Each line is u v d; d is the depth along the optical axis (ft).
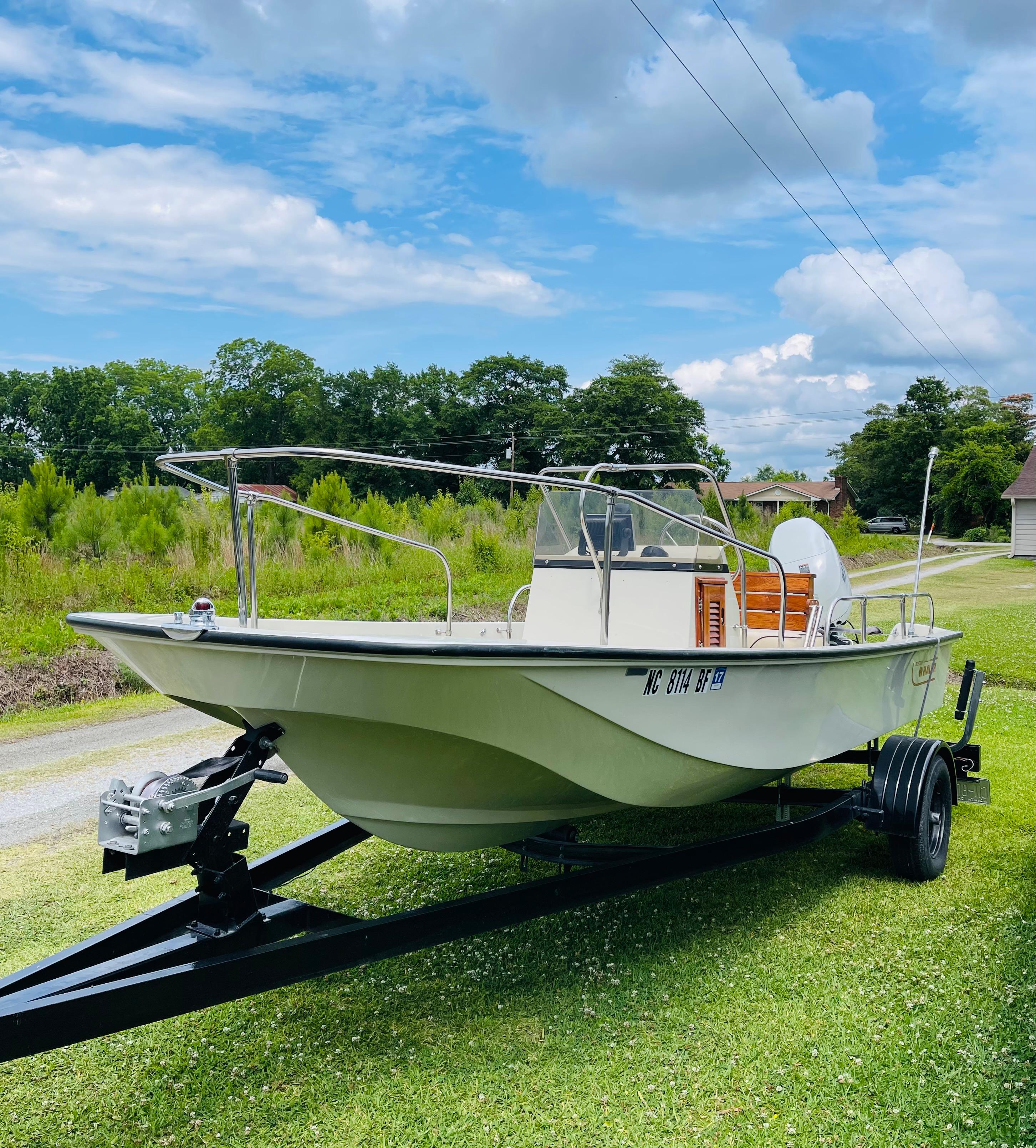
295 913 10.14
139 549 45.88
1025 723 26.11
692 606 15.34
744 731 12.81
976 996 11.27
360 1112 9.24
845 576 20.34
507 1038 10.59
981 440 245.86
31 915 13.92
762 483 280.31
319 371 245.04
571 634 15.89
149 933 10.39
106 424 250.78
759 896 14.80
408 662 9.28
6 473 247.70
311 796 20.15
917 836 14.82
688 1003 11.29
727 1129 8.83
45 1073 10.03
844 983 11.71
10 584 39.22
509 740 10.52
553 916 14.07
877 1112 9.04
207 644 9.25
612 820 18.97
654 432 209.15
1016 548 127.54
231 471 11.27
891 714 17.21
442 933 10.62
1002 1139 8.60
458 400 240.73
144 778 9.42
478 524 59.77
